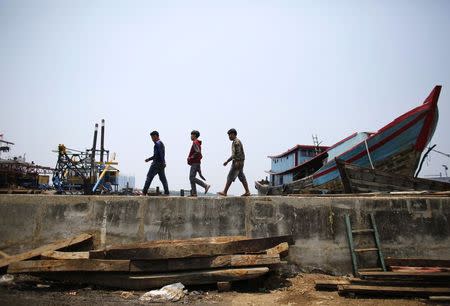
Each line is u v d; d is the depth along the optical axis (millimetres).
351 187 12383
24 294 5293
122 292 5488
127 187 16547
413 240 6535
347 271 6414
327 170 16141
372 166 14078
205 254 5582
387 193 7965
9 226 6902
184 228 6723
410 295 5152
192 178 8055
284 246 5648
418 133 13156
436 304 4816
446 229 6578
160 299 5059
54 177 12008
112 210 6883
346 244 6547
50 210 6953
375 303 4898
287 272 6453
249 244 5758
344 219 6680
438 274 5324
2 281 5898
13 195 7035
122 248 5754
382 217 6660
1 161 21672
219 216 6758
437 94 12602
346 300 5059
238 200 6828
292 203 6781
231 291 5531
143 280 5566
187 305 4844
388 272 5629
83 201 6961
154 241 6145
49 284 5910
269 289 5660
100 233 6793
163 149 8336
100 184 13578
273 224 6684
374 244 6531
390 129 13688
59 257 5871
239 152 7879
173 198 6863
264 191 25031
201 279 5500
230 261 5504
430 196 6941
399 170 14000
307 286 5781
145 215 6812
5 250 6805
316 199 6773
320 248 6555
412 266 6008
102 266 5582
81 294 5371
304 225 6660
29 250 6789
